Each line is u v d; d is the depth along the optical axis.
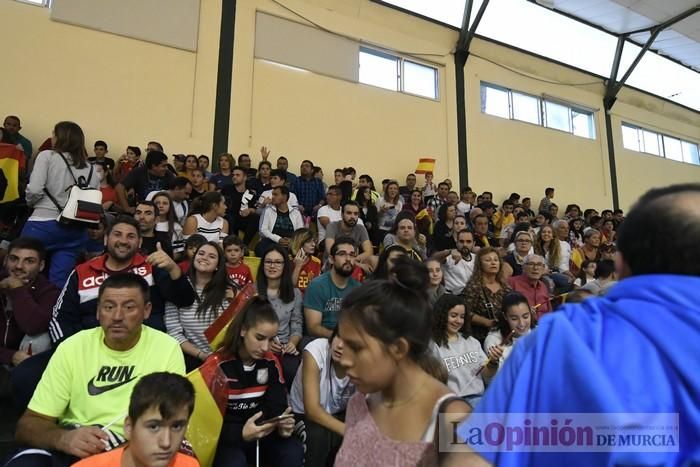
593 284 3.47
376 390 0.80
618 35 8.44
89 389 1.52
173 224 3.52
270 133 5.95
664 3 7.54
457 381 2.22
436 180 7.09
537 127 8.27
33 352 2.00
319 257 4.07
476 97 7.67
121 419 1.49
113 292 1.52
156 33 5.47
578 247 5.21
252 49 5.96
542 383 0.48
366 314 0.79
